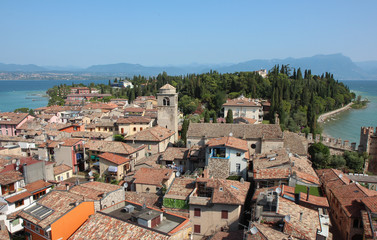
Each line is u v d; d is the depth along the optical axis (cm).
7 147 8256
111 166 7306
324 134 15425
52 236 3856
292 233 3512
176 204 5044
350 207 4619
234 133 7869
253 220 4044
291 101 16838
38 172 6159
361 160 8238
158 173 6291
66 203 4247
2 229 4506
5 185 5491
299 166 5844
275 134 7612
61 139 8819
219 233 4366
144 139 8838
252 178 5981
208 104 17050
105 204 4503
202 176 6059
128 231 3597
